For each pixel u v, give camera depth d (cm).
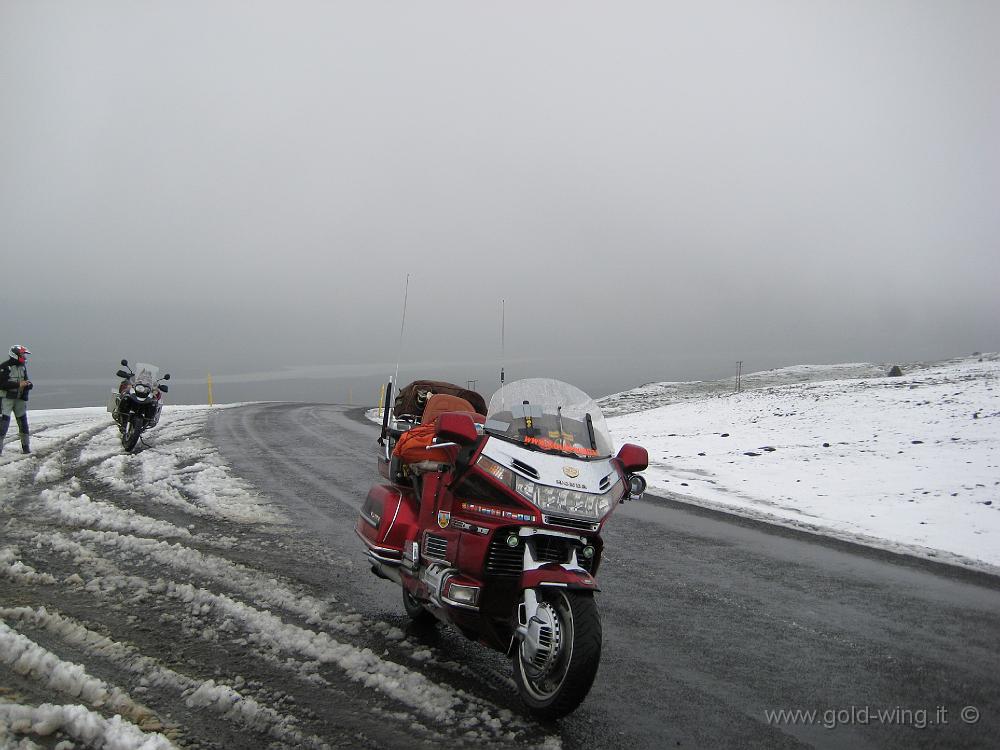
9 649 446
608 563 795
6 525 786
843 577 769
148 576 634
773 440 1911
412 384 658
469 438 463
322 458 1464
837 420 2167
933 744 417
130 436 1364
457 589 453
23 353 1299
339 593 631
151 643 488
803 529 998
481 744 389
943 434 1798
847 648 565
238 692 426
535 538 449
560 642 419
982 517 1083
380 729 396
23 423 1302
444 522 488
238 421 2208
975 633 608
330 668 470
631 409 3406
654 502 1162
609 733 413
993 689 496
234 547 758
